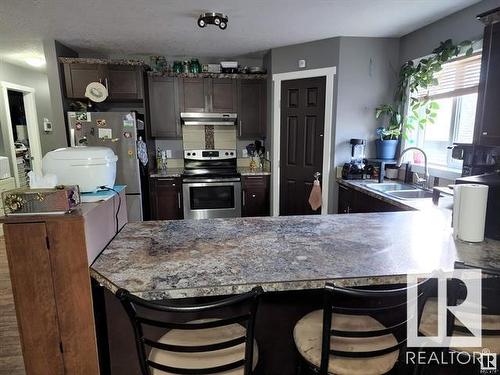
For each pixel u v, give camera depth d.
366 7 2.60
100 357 1.36
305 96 3.73
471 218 1.46
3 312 2.47
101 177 1.52
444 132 3.00
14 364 1.90
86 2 2.44
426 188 2.92
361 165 3.44
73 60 3.63
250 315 1.02
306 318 1.35
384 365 1.12
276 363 1.53
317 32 3.25
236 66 4.14
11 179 4.49
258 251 1.39
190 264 1.26
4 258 3.51
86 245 1.26
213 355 1.18
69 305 1.29
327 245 1.46
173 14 2.71
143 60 4.30
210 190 4.16
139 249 1.42
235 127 4.61
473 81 2.63
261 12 2.69
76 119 3.58
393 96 3.55
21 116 5.17
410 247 1.44
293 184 4.01
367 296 0.98
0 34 3.22
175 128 4.31
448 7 2.60
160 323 1.01
